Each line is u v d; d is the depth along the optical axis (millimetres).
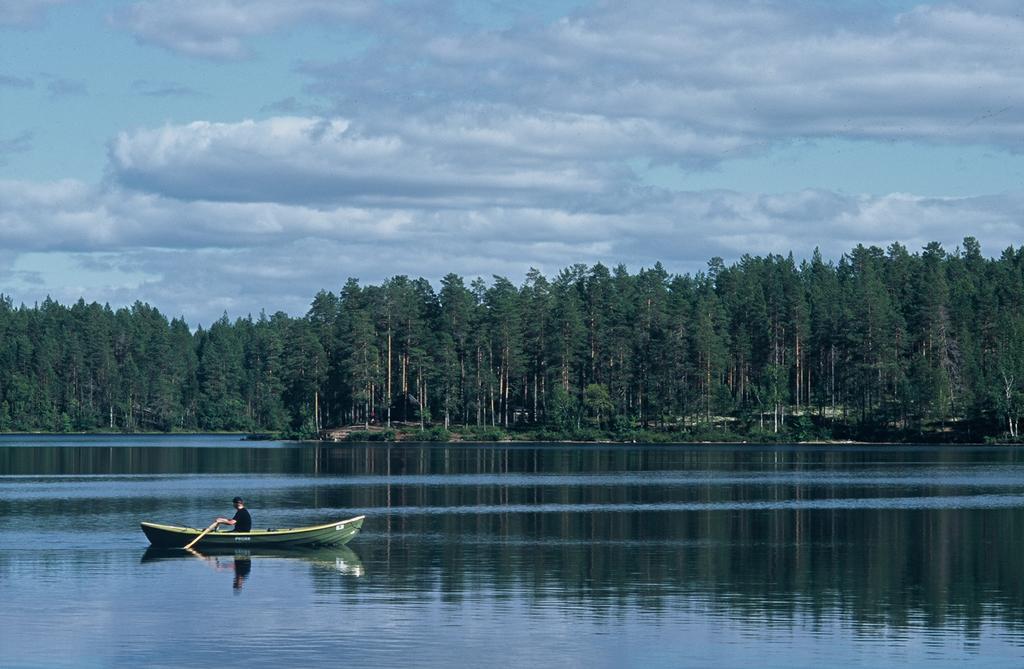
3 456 168625
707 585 51031
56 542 64375
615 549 62094
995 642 40188
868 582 51812
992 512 80938
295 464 144625
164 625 42562
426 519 77125
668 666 37188
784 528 71500
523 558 58844
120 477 119375
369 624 42750
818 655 38469
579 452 178250
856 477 117250
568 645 39688
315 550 61406
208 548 61438
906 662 37656
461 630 41875
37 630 41750
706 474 123000
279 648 39156
